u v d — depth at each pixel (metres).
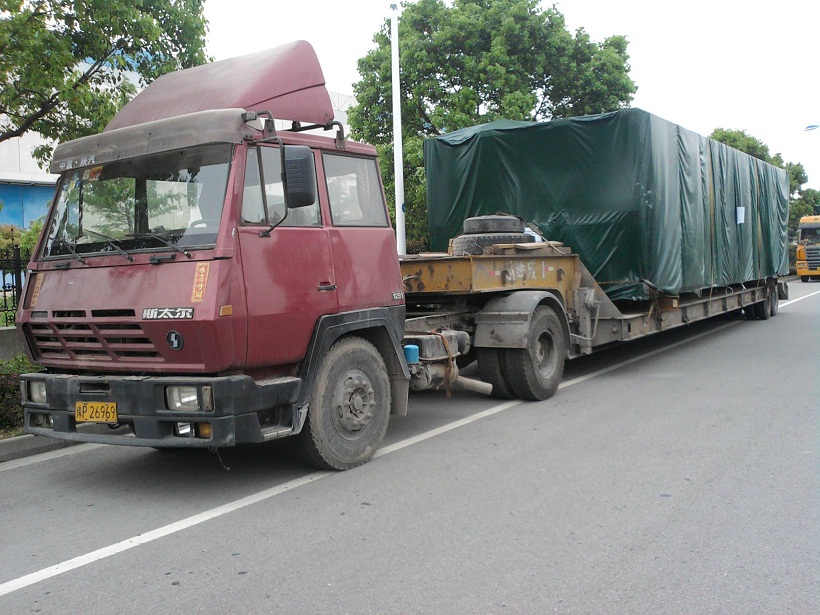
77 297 5.24
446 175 11.45
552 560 3.96
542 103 20.89
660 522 4.47
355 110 20.55
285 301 5.20
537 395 8.25
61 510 5.04
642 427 6.89
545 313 8.45
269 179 5.23
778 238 18.48
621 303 10.82
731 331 14.89
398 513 4.78
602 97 20.58
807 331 14.46
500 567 3.89
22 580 3.91
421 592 3.63
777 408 7.51
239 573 3.92
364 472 5.73
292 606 3.53
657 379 9.52
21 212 27.70
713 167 12.85
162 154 5.25
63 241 5.55
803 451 5.92
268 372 5.27
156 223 5.18
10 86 7.51
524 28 19.66
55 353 5.51
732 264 14.18
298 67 5.95
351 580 3.79
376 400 6.06
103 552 4.27
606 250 10.20
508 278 8.23
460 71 19.66
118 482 5.69
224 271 4.77
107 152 5.45
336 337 5.64
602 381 9.51
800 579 3.66
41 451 6.66
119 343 5.07
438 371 7.13
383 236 6.25
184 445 4.79
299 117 5.88
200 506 5.05
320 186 5.70
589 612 3.38
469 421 7.39
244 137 5.02
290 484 5.48
